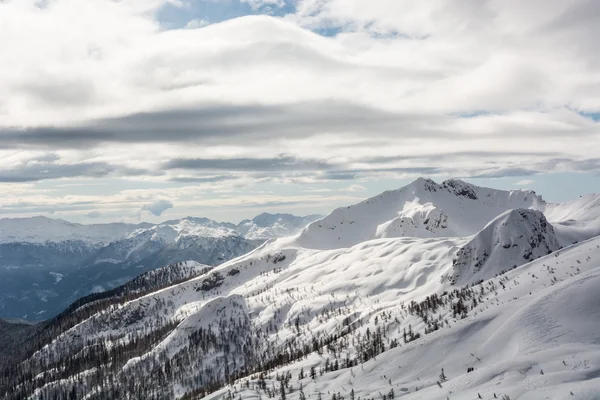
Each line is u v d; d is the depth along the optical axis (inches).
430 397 6136.8
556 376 5423.2
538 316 7593.5
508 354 7106.3
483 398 5418.3
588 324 7032.5
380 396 7160.4
